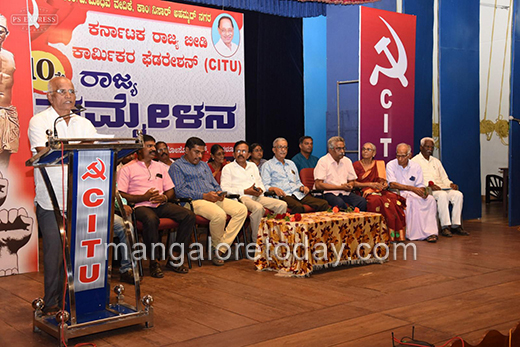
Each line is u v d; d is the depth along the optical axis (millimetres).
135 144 3064
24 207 4848
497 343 2738
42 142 3271
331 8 8164
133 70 6359
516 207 7281
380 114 6820
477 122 7949
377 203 6074
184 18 6695
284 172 6188
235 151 5812
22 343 3064
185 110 6758
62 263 3352
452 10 7602
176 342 3014
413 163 6547
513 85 7141
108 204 3158
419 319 3348
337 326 3234
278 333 3127
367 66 6672
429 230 6266
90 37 6066
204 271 4848
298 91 9258
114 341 3049
